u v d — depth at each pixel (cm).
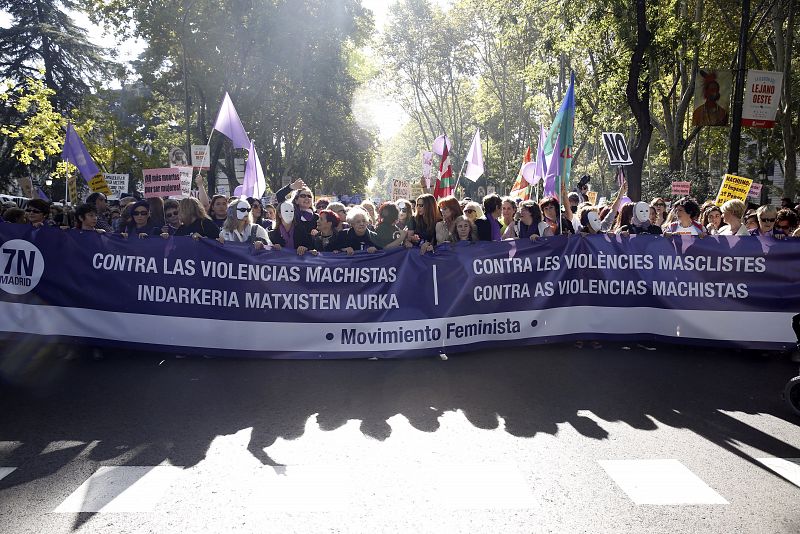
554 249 782
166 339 728
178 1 2944
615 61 2052
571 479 429
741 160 4072
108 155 3588
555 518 377
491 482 423
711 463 459
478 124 5362
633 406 580
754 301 773
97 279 725
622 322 794
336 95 3778
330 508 387
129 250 723
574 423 536
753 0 2553
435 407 573
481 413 558
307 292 732
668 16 2017
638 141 2031
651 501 399
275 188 4400
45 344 744
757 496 408
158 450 473
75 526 366
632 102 1986
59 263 727
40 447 478
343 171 5622
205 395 603
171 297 725
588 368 706
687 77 2627
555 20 2098
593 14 1970
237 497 401
